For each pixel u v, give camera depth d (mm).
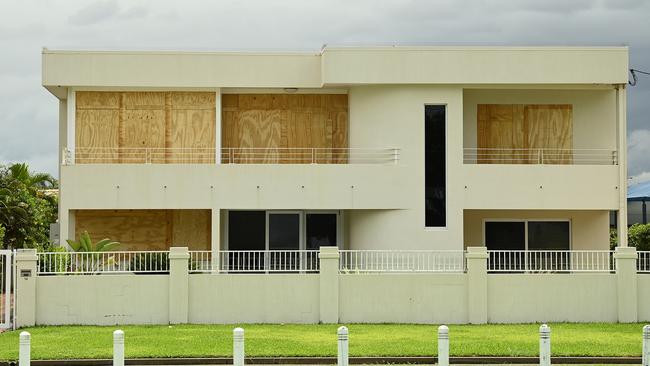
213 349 17688
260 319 21953
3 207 30719
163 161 29156
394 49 27672
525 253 22625
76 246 26094
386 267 24109
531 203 27922
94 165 27469
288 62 29016
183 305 21812
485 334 20094
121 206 27484
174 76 28750
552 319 22250
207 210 29703
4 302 21844
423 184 27656
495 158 29781
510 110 29891
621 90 28281
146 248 29531
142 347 17938
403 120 27734
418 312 22078
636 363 17234
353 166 27688
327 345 18188
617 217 29484
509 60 27688
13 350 17547
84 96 29234
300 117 30141
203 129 29219
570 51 27797
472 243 29500
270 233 29609
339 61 27656
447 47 27672
